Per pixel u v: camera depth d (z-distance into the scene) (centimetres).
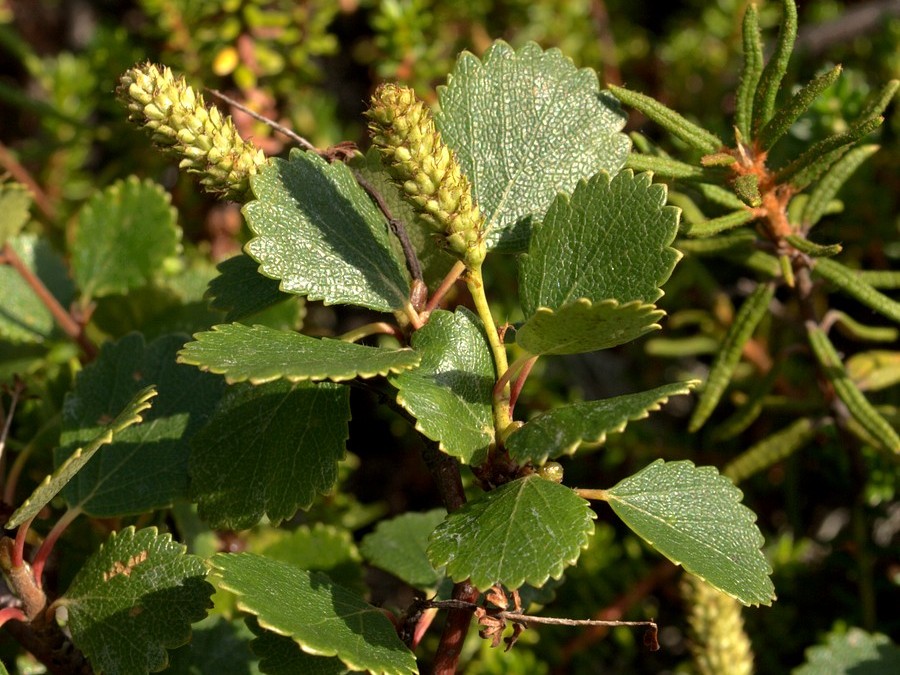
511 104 21
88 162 43
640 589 29
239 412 21
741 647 25
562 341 18
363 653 18
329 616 19
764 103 22
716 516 20
